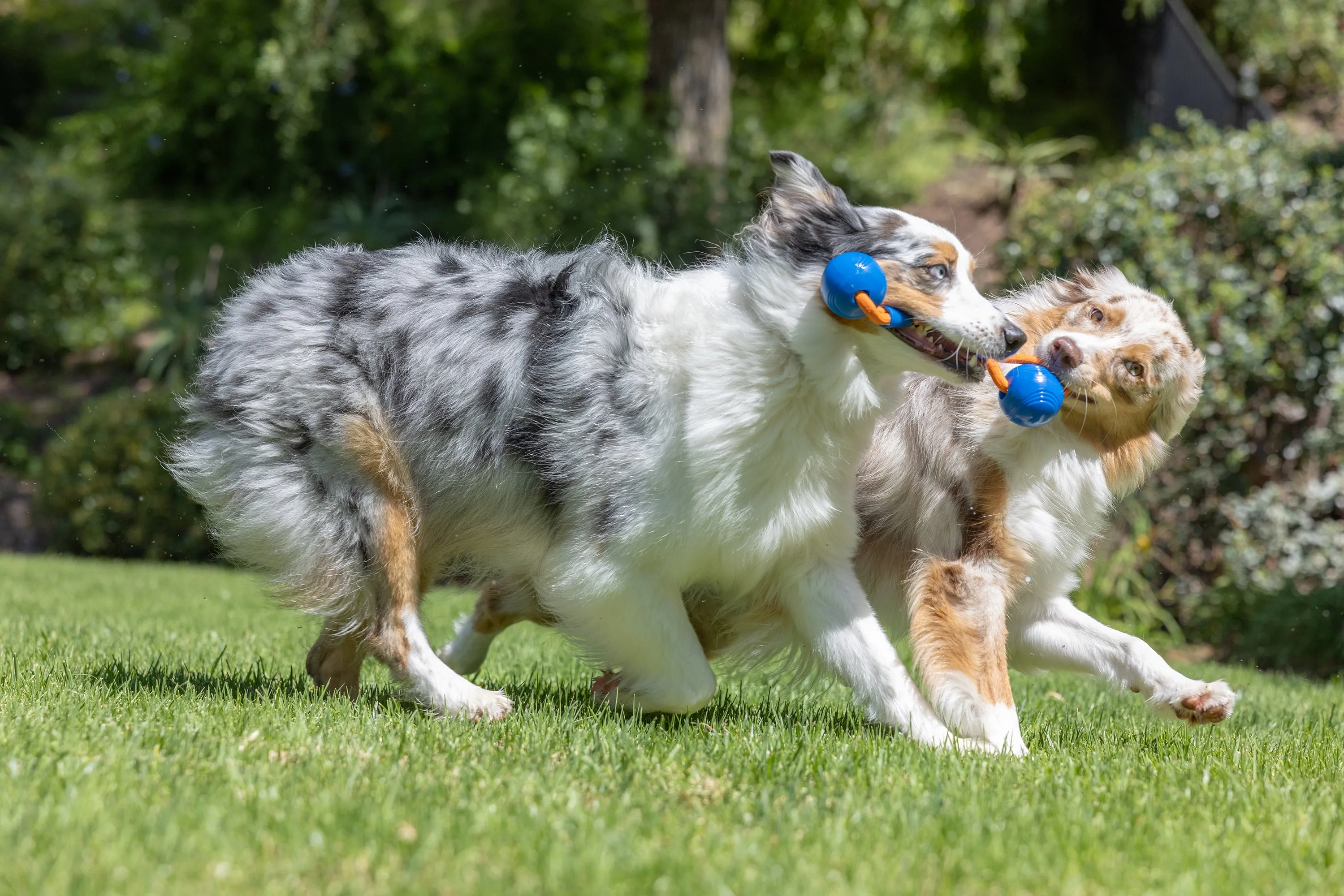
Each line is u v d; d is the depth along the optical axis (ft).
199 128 85.66
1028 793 16.56
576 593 20.86
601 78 86.07
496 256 22.56
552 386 20.72
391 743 17.80
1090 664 22.85
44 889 11.31
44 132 93.81
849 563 21.52
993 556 21.98
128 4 97.30
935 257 19.42
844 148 84.94
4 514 64.39
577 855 12.85
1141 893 12.77
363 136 84.43
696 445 19.76
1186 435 46.19
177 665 25.84
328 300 21.54
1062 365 21.72
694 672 20.95
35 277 76.13
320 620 22.98
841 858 13.23
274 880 11.84
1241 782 18.11
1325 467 46.19
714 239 63.87
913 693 20.90
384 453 21.26
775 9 90.89
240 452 21.52
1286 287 46.14
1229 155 47.24
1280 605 42.04
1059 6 90.38
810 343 19.36
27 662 24.26
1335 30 83.82
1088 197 48.70
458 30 89.81
